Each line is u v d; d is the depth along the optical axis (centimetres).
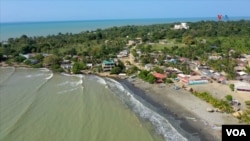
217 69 12425
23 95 9100
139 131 6378
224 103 8044
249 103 8188
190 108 8006
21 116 7175
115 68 13012
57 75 12794
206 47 16850
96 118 7169
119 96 9294
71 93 9488
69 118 7138
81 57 16325
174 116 7412
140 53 16950
